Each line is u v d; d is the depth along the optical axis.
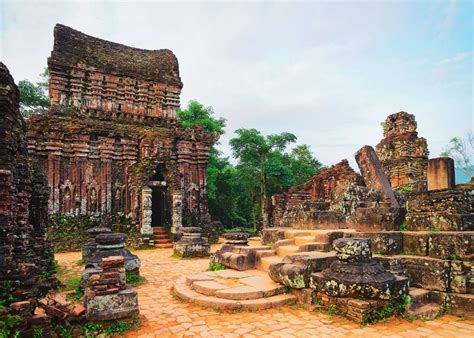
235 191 43.00
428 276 7.65
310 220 12.01
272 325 6.43
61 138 21.39
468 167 37.75
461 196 8.70
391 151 32.31
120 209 22.88
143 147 23.44
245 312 7.19
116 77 25.80
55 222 20.42
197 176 26.08
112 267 6.58
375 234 8.86
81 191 21.70
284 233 11.57
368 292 6.55
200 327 6.37
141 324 6.54
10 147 6.79
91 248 14.79
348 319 6.64
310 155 50.28
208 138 26.64
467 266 7.32
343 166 29.33
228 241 12.12
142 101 26.55
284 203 29.75
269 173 37.53
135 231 21.86
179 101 28.28
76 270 12.98
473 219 8.36
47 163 21.05
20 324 5.25
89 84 24.84
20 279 6.00
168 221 23.55
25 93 30.77
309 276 7.74
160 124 26.84
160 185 23.11
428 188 10.33
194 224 24.92
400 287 6.73
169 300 8.27
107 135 23.11
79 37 25.44
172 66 28.58
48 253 9.98
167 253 18.70
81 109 24.23
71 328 6.00
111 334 6.03
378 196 12.95
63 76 23.95
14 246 7.64
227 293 7.69
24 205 8.08
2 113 6.74
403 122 31.94
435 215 8.72
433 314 6.96
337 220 12.33
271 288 7.98
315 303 7.36
